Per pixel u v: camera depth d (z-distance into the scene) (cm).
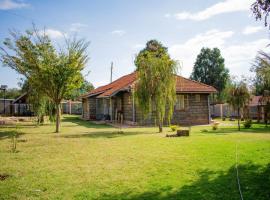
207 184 697
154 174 798
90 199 617
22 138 1669
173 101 2012
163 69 1947
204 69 6297
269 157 969
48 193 659
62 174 815
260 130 2022
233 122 3073
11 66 2009
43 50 2008
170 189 668
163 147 1240
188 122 2812
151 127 2409
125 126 2531
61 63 2031
